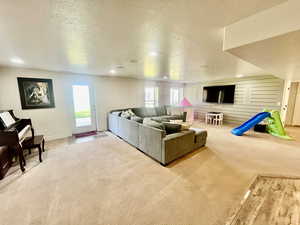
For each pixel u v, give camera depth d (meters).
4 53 2.27
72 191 1.84
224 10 1.17
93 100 4.89
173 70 4.06
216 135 4.41
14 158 2.64
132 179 2.12
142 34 1.65
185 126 3.11
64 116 4.26
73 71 4.10
